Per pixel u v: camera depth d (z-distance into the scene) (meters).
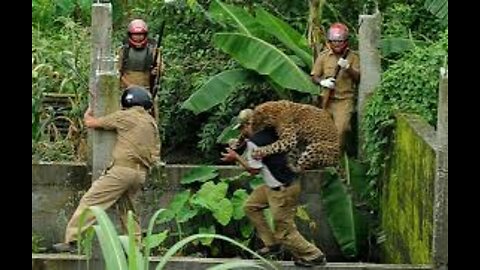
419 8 15.59
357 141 13.40
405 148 11.12
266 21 14.30
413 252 10.53
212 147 14.97
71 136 13.83
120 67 13.61
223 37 13.42
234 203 12.54
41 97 13.46
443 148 9.34
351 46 15.74
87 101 13.95
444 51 11.98
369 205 12.71
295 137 10.55
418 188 10.35
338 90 13.34
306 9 16.23
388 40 14.30
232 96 14.88
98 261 9.70
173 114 15.43
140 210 12.90
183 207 12.58
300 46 14.32
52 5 17.78
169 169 12.96
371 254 12.56
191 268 9.74
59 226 12.73
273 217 10.52
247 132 10.78
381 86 12.26
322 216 13.01
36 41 14.74
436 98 11.70
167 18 15.97
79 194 12.71
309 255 10.32
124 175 10.66
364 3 15.95
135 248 5.92
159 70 13.71
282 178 10.48
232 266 6.19
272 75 13.34
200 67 15.50
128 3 18.14
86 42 15.34
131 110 10.80
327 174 12.66
